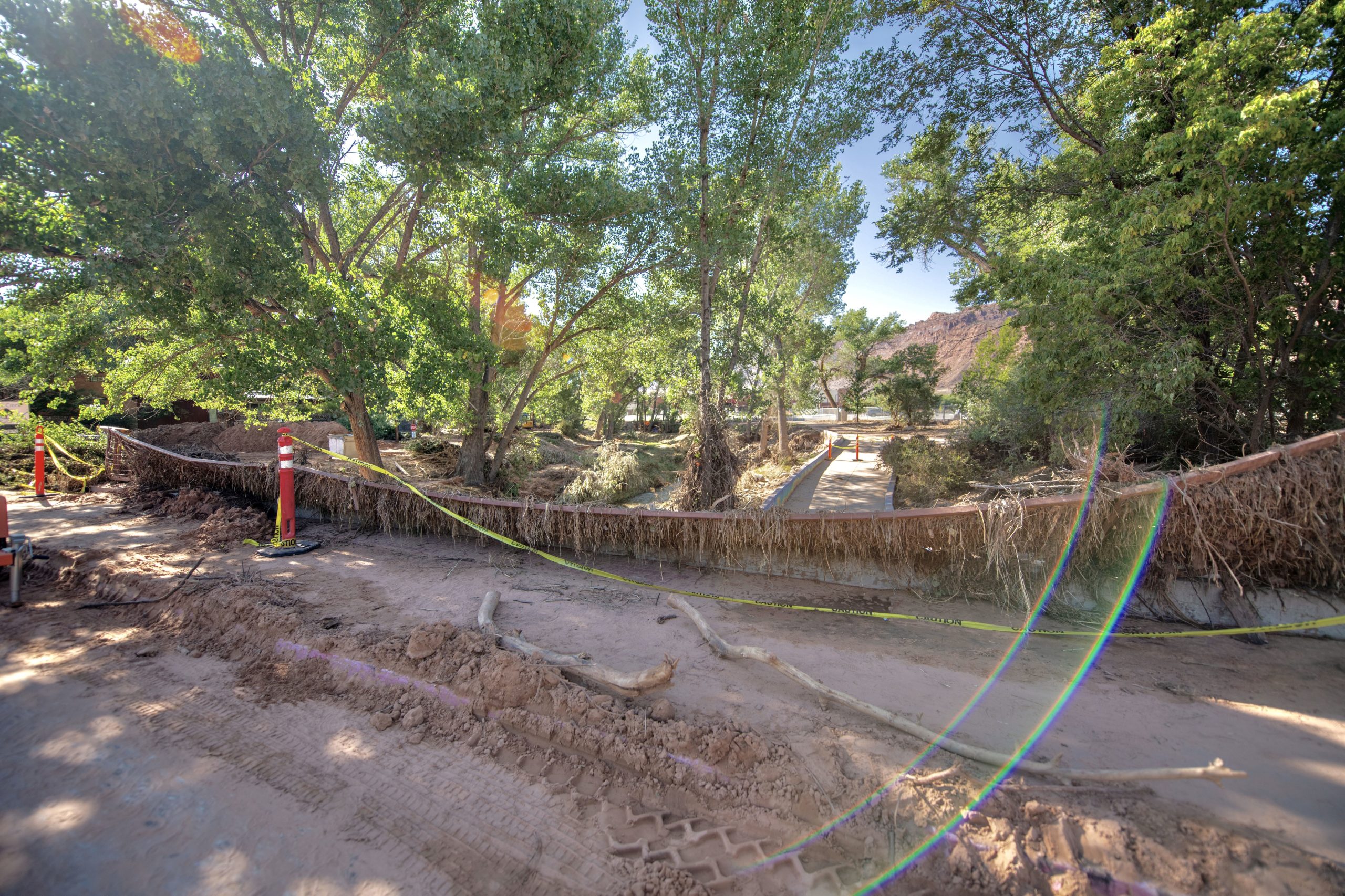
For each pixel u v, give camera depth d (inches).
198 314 385.1
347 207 563.5
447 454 843.4
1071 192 462.6
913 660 177.5
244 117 302.4
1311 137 245.8
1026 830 107.0
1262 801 114.0
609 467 732.0
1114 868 98.0
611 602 227.8
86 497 442.6
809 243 743.7
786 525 255.1
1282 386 305.1
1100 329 292.4
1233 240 275.7
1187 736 136.7
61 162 266.7
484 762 135.3
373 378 396.5
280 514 302.4
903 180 660.1
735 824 117.4
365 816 118.1
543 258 538.9
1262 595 193.9
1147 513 200.4
